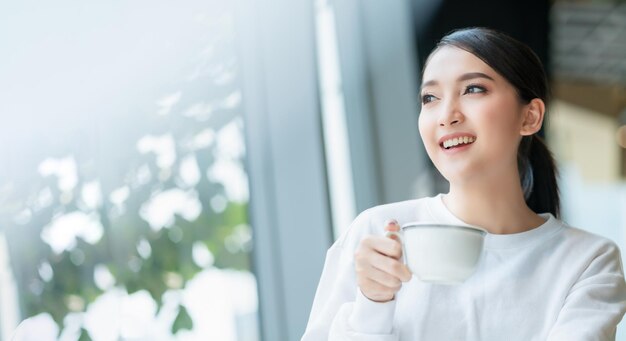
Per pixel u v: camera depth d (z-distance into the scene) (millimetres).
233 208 2578
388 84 2752
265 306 2420
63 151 2152
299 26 2383
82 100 2127
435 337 1212
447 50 1242
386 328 1140
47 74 2061
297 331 2406
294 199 2410
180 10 2191
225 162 2516
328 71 2656
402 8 2758
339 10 2680
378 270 1082
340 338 1149
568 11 5461
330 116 2654
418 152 2768
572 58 6398
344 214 2664
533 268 1244
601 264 1233
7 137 2094
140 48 2154
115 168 2240
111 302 2393
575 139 7129
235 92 2387
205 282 2568
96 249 2348
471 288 1229
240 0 2285
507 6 3248
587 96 7035
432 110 1244
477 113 1204
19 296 2273
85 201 2268
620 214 7043
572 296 1204
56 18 2047
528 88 1247
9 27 2018
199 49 2258
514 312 1211
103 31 2100
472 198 1270
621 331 4188
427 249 1025
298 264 2402
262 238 2396
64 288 2311
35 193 2189
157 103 2246
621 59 6355
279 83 2379
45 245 2266
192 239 2508
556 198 1420
